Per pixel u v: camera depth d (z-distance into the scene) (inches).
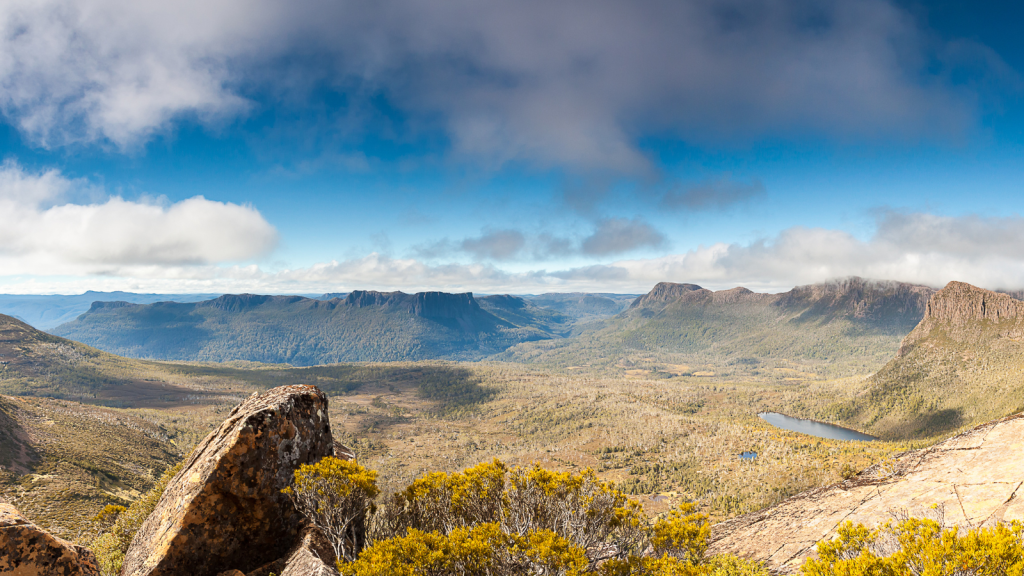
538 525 520.7
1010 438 612.4
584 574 399.2
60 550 346.6
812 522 665.0
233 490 462.6
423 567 384.8
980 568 301.7
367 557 388.5
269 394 571.8
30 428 6697.8
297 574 409.4
